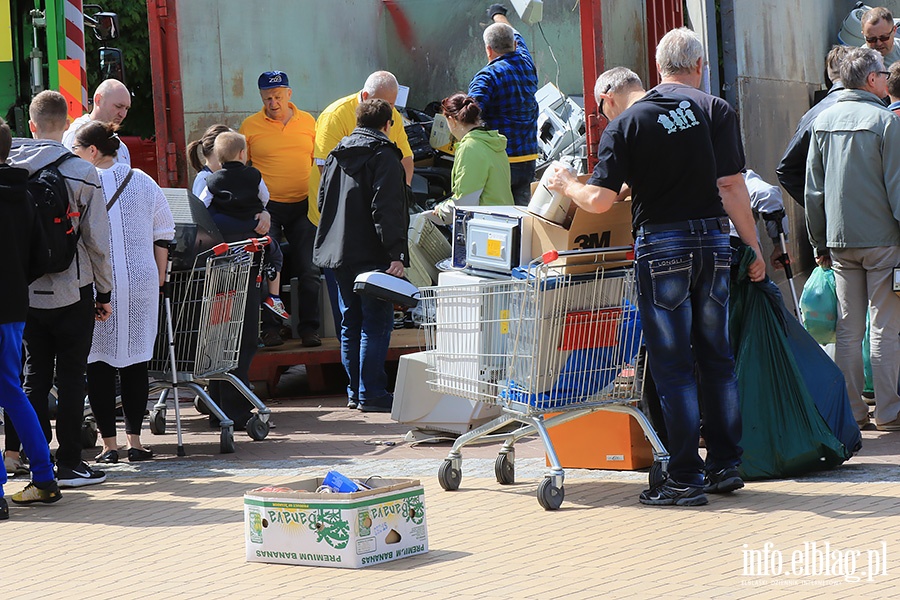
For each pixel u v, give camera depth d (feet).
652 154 44.37
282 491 39.81
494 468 52.85
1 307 49.08
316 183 79.82
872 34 70.23
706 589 34.60
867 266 58.65
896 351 58.75
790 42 107.76
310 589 36.58
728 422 46.32
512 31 80.43
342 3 106.42
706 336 45.85
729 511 43.83
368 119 69.31
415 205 92.63
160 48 80.74
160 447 64.08
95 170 53.21
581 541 40.88
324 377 83.97
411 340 79.82
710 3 94.38
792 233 101.86
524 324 46.80
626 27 95.04
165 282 60.29
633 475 51.03
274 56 98.37
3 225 49.03
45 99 53.67
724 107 46.73
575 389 47.44
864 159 57.77
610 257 47.55
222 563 40.24
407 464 55.72
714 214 45.06
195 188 74.79
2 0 89.61
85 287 53.52
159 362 62.69
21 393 50.34
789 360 49.80
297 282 83.61
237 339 63.62
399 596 35.40
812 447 48.85
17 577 40.16
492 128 79.05
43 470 50.70
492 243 49.62
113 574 39.70
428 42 113.70
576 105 98.99
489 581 36.58
